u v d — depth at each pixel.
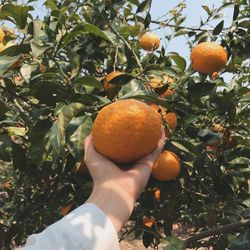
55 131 0.49
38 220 0.98
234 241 0.65
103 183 0.34
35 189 1.00
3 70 0.59
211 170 0.79
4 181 1.34
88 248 0.28
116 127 0.38
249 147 0.77
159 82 0.69
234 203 0.76
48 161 0.70
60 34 0.69
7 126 0.75
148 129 0.39
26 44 0.61
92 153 0.39
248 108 0.81
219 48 0.69
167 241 0.65
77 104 0.51
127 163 0.39
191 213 1.00
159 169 0.62
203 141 0.72
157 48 0.87
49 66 0.70
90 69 0.87
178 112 0.70
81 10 0.91
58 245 0.28
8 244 0.93
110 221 0.30
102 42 0.80
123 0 0.79
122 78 0.61
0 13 0.64
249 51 0.80
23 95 0.71
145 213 0.87
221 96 0.76
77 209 0.31
